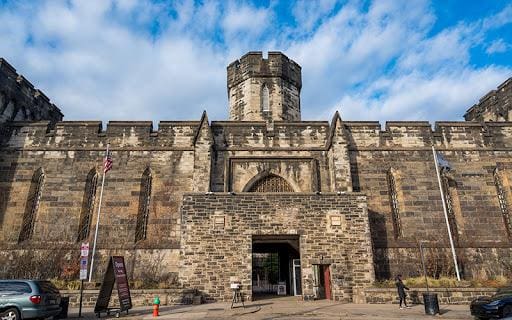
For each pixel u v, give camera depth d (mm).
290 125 25578
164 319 13570
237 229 20078
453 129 25719
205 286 19141
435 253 22500
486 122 25906
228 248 19750
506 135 25625
